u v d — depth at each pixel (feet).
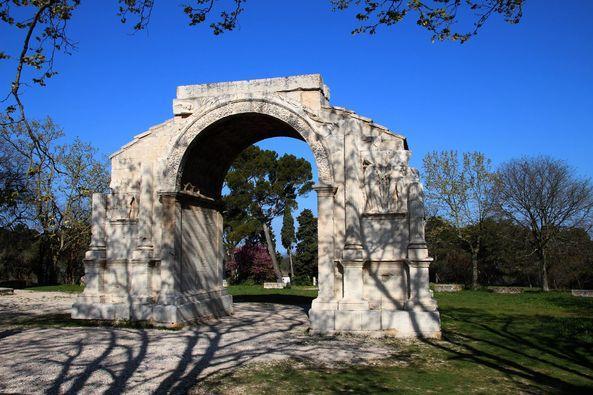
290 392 36.04
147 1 39.37
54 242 171.73
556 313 81.66
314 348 52.42
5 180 130.21
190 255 73.10
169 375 40.52
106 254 71.36
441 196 165.78
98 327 66.54
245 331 63.52
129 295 68.49
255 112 67.67
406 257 61.67
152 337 58.59
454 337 59.21
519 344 54.60
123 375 40.42
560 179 154.71
